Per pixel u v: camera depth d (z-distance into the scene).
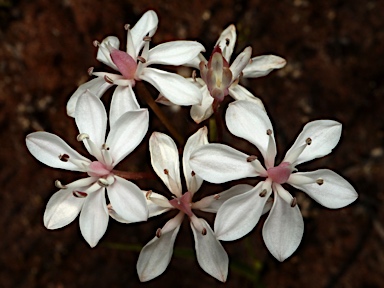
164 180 0.08
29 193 0.15
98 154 0.08
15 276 0.15
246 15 0.14
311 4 0.14
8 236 0.15
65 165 0.08
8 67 0.15
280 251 0.08
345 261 0.14
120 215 0.08
